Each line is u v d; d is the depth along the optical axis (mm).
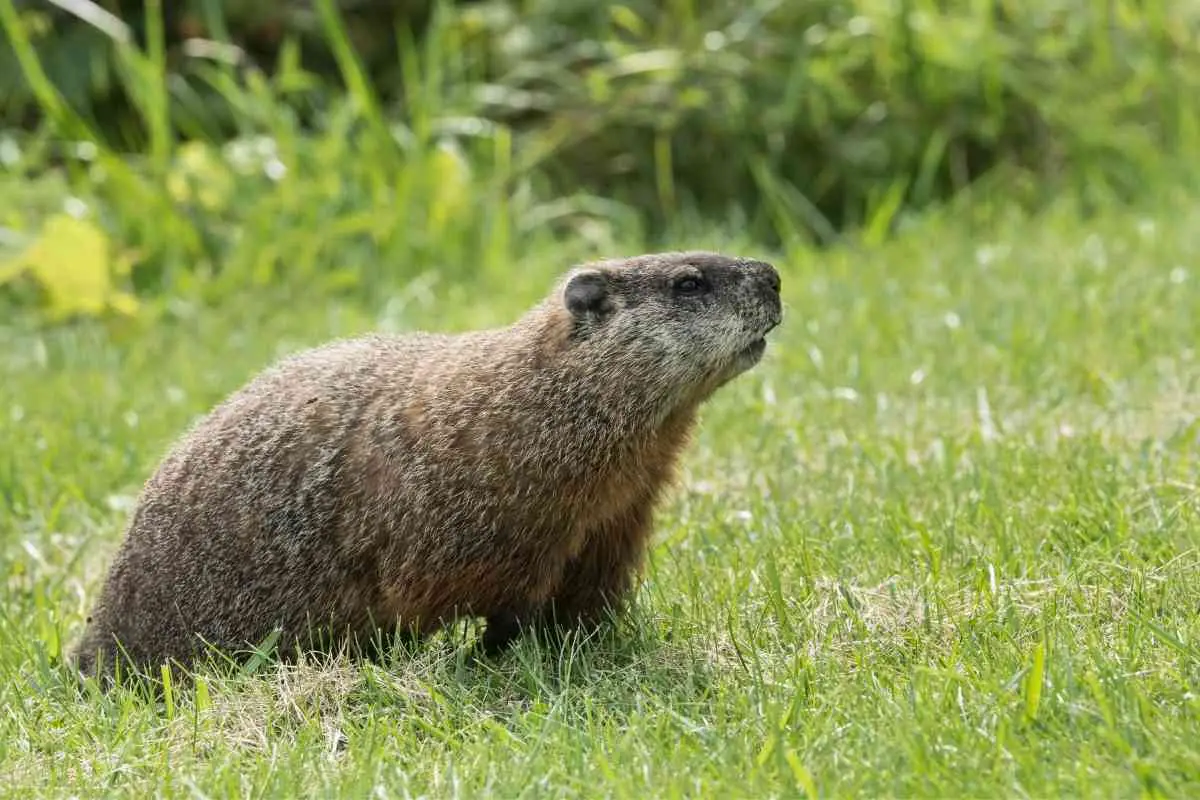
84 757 7766
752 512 10367
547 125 19922
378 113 19016
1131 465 10297
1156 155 18875
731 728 7367
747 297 8898
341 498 8852
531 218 18812
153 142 18562
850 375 13109
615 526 8961
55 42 19828
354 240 18203
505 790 6895
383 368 9141
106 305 17188
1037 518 9469
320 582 8906
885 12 19500
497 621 8805
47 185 18406
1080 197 18656
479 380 8680
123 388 14984
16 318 17156
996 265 15883
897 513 9758
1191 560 8539
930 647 8023
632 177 19516
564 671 8398
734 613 8672
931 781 6500
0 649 9430
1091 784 6312
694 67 19578
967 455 11117
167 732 8000
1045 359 12844
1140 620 7727
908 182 19281
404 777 7098
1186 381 12062
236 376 14820
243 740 7848
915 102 19500
